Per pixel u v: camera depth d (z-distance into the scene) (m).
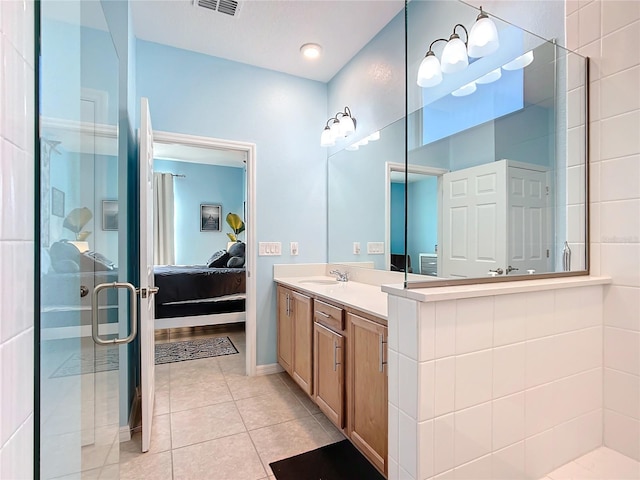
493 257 1.52
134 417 2.13
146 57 2.49
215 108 2.70
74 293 0.99
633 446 1.23
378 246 2.44
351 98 2.76
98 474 1.21
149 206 1.97
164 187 5.96
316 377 2.10
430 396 0.93
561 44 1.43
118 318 1.65
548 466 1.16
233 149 2.81
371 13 2.21
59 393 0.86
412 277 1.15
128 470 1.62
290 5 2.13
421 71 1.82
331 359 1.90
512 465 1.08
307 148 3.04
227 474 1.60
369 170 2.54
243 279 3.98
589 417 1.26
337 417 1.82
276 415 2.14
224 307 3.78
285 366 2.66
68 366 0.94
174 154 5.64
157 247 5.90
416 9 1.95
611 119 1.29
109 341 1.27
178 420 2.08
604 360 1.30
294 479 1.57
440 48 1.83
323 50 2.63
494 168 1.58
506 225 1.53
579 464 1.21
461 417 0.98
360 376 1.63
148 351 1.85
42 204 0.71
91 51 1.15
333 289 2.24
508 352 1.06
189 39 2.48
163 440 1.87
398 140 2.24
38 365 0.68
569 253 1.40
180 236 6.22
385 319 1.44
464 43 1.71
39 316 0.69
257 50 2.63
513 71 1.57
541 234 1.46
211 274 3.80
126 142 1.97
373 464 1.52
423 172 1.61
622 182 1.26
